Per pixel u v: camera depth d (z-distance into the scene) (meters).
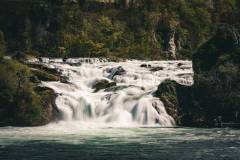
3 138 42.19
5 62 55.19
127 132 46.31
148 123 52.97
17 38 82.31
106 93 56.84
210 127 51.94
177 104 55.34
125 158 33.28
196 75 57.22
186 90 56.41
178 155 34.25
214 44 59.12
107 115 53.53
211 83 55.97
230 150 36.12
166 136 43.62
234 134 45.19
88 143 39.44
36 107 52.19
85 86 59.91
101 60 77.06
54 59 75.50
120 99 54.84
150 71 66.00
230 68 56.19
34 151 35.84
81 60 75.69
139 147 37.47
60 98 54.25
